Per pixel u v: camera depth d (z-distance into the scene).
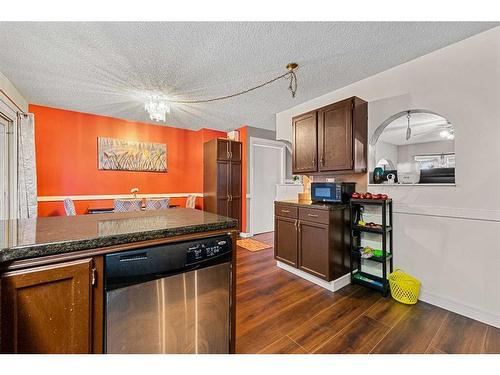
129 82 2.72
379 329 1.73
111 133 4.23
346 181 2.86
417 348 1.53
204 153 5.00
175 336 1.06
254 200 5.12
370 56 2.20
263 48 2.05
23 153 3.06
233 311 1.27
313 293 2.33
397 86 2.38
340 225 2.48
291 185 5.04
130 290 0.95
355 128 2.47
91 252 0.89
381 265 2.51
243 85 2.81
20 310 0.76
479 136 1.87
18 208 2.97
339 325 1.79
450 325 1.78
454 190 2.00
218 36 1.88
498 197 1.78
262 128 5.08
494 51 1.80
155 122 4.57
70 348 0.84
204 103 3.46
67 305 0.84
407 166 6.69
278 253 2.98
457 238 1.97
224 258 1.22
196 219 1.33
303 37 1.90
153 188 4.71
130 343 0.95
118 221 1.26
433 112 2.15
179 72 2.48
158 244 1.04
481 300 1.85
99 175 4.13
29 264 0.79
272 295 2.29
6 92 2.62
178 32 1.82
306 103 3.39
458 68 1.98
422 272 2.18
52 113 3.70
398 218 2.35
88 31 1.80
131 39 1.91
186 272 1.09
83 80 2.67
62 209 3.79
